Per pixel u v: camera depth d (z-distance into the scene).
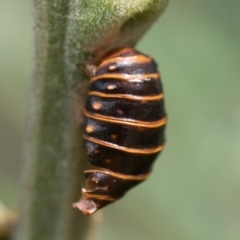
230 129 0.10
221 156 0.10
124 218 0.10
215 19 0.10
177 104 0.10
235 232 0.10
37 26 0.09
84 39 0.09
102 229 0.10
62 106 0.09
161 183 0.10
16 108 0.11
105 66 0.09
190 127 0.10
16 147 0.10
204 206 0.10
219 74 0.10
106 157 0.09
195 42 0.10
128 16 0.08
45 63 0.09
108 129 0.09
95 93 0.09
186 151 0.10
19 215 0.09
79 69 0.09
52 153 0.09
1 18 0.10
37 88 0.09
